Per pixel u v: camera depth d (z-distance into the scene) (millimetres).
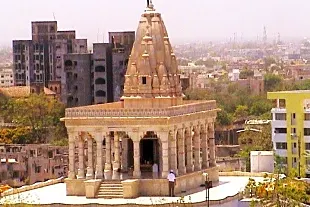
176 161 188625
